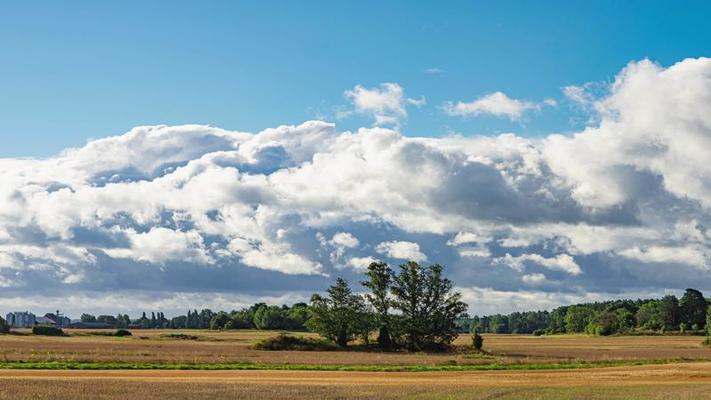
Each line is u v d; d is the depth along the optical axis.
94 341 157.38
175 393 47.88
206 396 46.56
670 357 104.81
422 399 46.84
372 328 142.88
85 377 60.19
